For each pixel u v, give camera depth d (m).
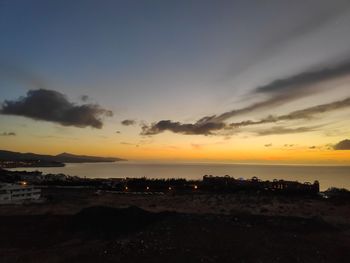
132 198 93.88
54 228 45.25
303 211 64.38
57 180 166.88
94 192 120.38
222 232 34.91
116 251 30.55
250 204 77.38
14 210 63.75
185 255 28.83
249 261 27.80
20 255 32.94
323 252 31.08
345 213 61.72
